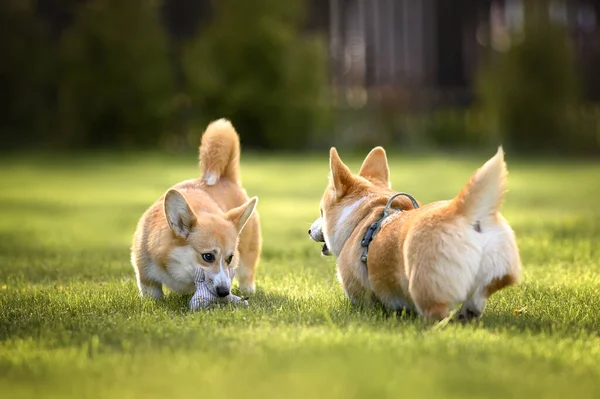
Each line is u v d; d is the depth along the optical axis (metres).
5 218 16.84
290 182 25.20
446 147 41.66
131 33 38.38
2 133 39.81
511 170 31.28
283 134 39.19
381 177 7.75
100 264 10.37
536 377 4.63
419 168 30.67
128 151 38.81
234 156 8.30
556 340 5.66
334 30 46.59
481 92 40.78
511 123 39.78
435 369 4.73
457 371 4.69
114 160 34.88
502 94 39.66
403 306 6.43
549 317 6.56
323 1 45.97
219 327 6.03
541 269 9.36
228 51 39.03
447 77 45.66
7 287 8.42
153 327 6.05
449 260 5.69
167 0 44.06
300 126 39.50
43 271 9.80
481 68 41.31
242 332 5.77
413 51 45.69
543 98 39.34
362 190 7.11
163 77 38.97
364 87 46.06
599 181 25.88
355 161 33.47
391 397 4.21
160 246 7.04
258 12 39.25
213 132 8.23
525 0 39.94
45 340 5.68
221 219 7.16
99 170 30.08
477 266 5.75
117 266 10.18
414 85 44.50
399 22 45.91
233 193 8.16
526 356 5.10
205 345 5.36
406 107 42.25
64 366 4.91
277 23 39.41
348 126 41.81
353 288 6.80
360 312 6.63
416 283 5.80
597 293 7.61
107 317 6.56
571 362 5.03
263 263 10.43
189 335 5.72
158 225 7.17
